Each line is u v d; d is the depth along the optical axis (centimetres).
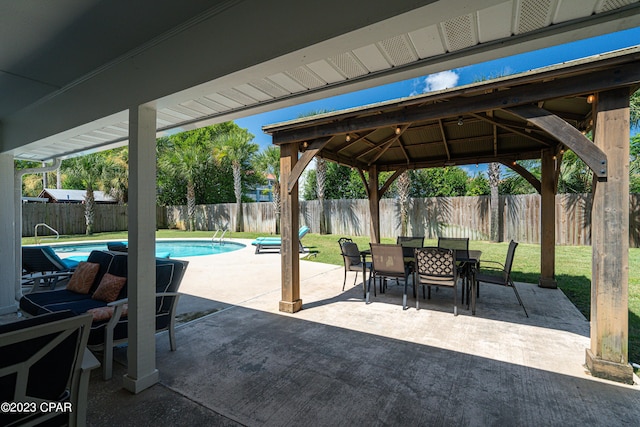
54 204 1420
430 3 143
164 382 241
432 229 1177
